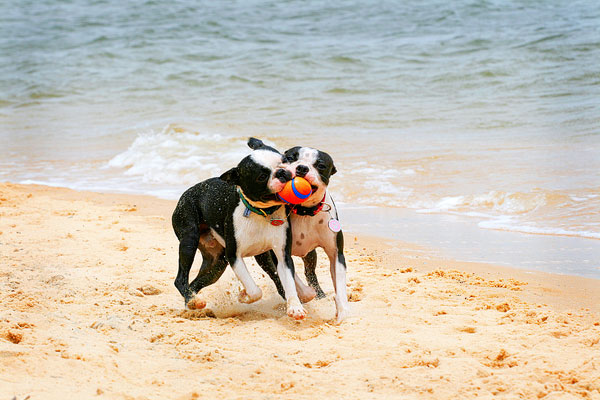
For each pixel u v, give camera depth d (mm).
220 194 6555
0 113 22375
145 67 26625
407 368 5070
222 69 24984
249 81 23172
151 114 20281
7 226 10352
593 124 15133
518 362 5117
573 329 5773
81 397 4344
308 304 6918
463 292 7082
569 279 7426
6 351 4961
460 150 13961
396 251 8875
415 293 7078
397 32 28797
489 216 10352
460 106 17953
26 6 44875
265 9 36969
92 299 6969
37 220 10812
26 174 15492
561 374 4844
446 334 5801
